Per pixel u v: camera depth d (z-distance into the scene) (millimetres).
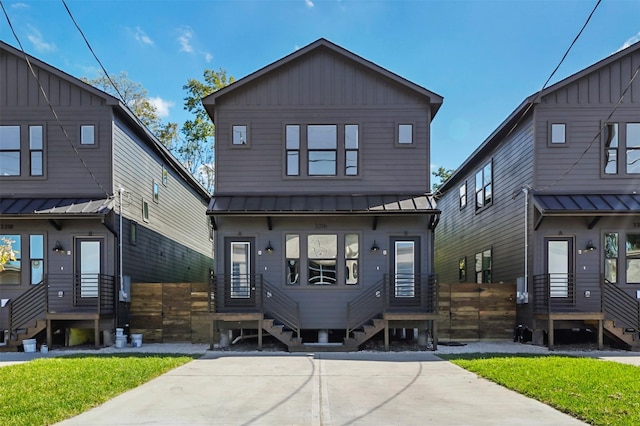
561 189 12914
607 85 13078
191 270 22250
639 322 12172
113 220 13016
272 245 12719
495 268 16250
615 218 12758
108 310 12578
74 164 13203
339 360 9797
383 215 12062
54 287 12758
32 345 11453
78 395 6355
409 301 12492
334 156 13180
